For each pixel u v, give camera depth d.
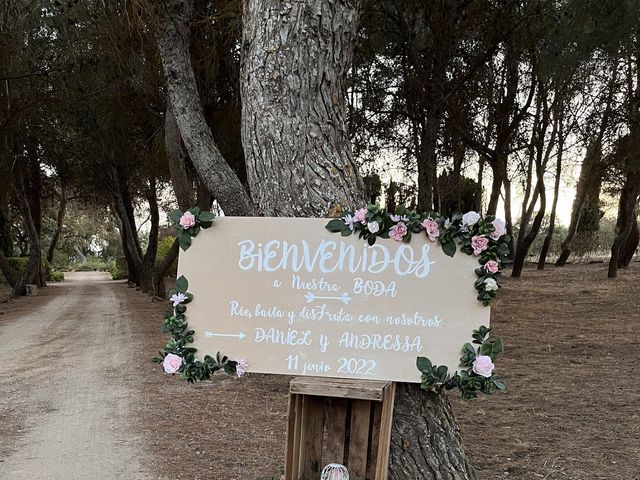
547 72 8.87
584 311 10.56
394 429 2.57
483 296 2.28
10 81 11.35
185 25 5.16
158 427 4.63
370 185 13.33
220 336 2.46
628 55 10.04
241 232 2.47
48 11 9.35
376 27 9.02
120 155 12.98
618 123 12.36
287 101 2.65
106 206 23.64
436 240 2.33
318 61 2.65
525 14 8.37
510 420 4.55
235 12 5.67
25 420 4.92
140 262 22.14
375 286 2.37
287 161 2.64
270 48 2.66
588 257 24.12
